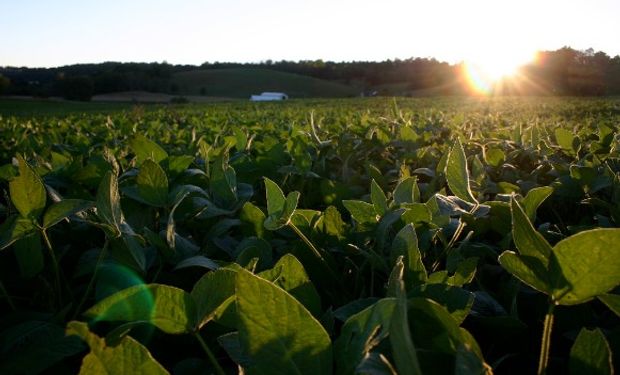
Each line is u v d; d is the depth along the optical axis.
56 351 1.00
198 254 1.51
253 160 2.91
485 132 5.11
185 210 1.83
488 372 0.61
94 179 2.18
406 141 3.83
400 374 0.59
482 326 1.15
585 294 0.76
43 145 3.89
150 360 0.71
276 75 115.69
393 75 110.19
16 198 1.21
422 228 1.44
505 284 1.33
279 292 0.72
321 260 1.39
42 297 1.39
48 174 2.29
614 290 1.18
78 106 51.50
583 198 2.19
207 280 0.88
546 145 3.47
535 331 1.23
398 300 0.59
